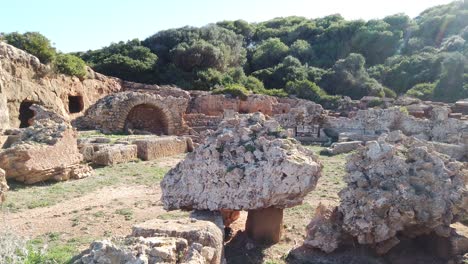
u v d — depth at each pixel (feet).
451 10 220.64
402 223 24.26
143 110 107.65
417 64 164.14
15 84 80.74
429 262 25.39
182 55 158.10
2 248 17.90
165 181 27.17
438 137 84.07
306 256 25.44
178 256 16.71
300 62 188.96
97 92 117.19
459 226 30.86
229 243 27.35
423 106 112.16
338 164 61.77
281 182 24.93
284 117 103.14
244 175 25.39
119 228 31.01
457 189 25.16
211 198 25.70
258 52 205.16
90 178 50.47
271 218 27.61
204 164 26.35
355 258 24.79
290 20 261.24
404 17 218.79
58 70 98.99
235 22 247.29
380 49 200.75
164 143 71.46
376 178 25.18
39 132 50.44
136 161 64.39
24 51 86.69
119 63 146.00
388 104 124.88
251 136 27.20
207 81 151.64
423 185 24.98
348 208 25.40
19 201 38.65
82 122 94.89
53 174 47.75
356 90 156.25
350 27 215.31
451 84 137.80
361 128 97.45
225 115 114.11
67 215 34.73
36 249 21.26
